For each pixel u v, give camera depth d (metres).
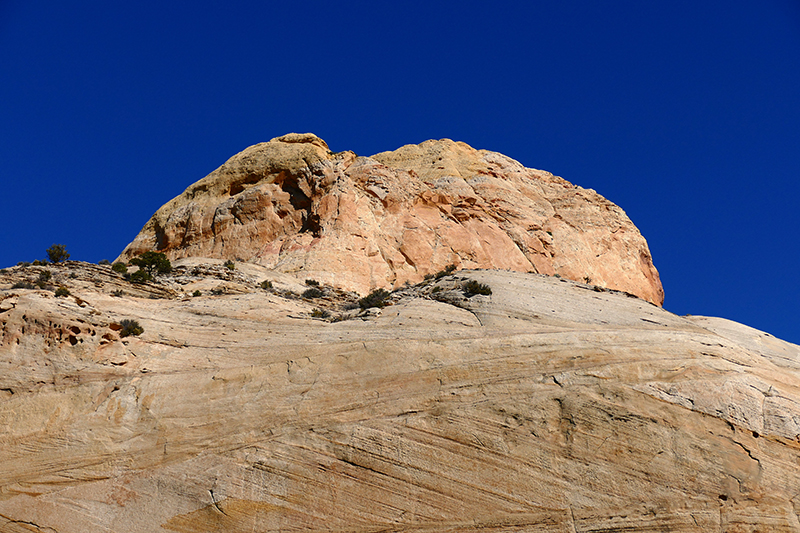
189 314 28.50
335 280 40.78
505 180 57.19
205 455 22.50
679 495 21.89
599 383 24.52
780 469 22.67
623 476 22.16
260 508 21.33
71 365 24.77
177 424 23.39
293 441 22.67
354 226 44.19
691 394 24.36
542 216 54.84
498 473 22.05
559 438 22.84
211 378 24.69
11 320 25.44
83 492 21.75
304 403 23.81
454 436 22.78
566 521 21.30
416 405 23.64
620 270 54.03
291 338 26.98
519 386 24.34
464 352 25.44
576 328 28.30
